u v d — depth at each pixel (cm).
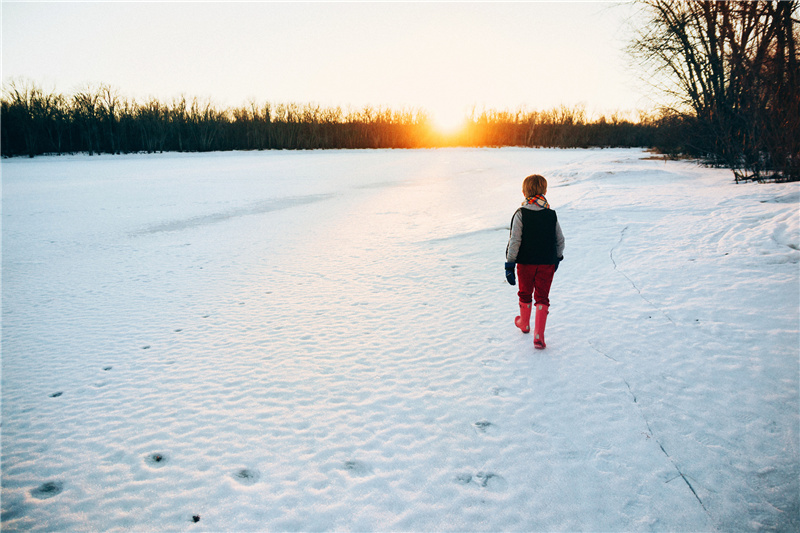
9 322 575
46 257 959
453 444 293
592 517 231
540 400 335
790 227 566
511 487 254
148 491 263
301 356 438
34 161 5131
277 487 261
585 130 8306
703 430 285
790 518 221
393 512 240
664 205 847
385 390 365
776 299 428
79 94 6444
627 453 273
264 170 3547
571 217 867
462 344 442
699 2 1468
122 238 1152
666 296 485
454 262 738
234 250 963
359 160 4741
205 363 434
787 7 1010
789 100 975
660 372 353
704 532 219
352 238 1012
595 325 448
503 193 1553
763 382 321
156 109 6925
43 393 388
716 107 1425
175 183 2609
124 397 375
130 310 609
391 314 540
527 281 416
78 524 240
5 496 263
